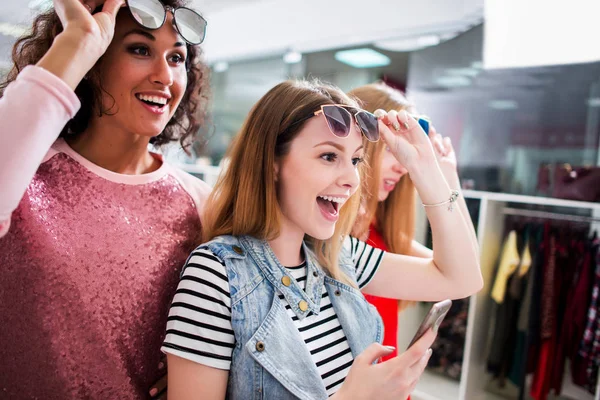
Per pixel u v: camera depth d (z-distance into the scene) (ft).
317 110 2.82
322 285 3.10
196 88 3.83
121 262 2.90
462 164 10.73
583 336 7.73
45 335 2.69
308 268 3.07
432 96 11.09
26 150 1.98
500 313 8.47
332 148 2.79
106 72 2.77
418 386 9.09
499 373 8.55
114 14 2.48
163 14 2.73
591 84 9.12
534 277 8.14
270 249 2.93
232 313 2.55
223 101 16.25
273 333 2.61
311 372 2.64
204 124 4.33
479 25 9.75
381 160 4.36
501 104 10.16
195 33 2.96
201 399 2.43
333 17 11.78
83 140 3.06
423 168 3.34
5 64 3.28
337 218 2.98
